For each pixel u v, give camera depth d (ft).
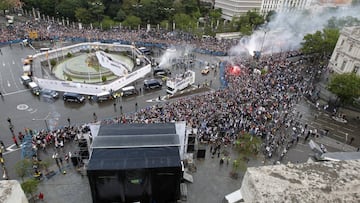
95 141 118.11
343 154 131.34
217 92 203.62
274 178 20.40
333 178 20.86
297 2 594.24
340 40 258.37
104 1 456.45
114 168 103.96
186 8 492.54
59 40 327.47
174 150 115.65
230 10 539.70
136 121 159.43
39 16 432.66
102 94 201.98
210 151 146.20
